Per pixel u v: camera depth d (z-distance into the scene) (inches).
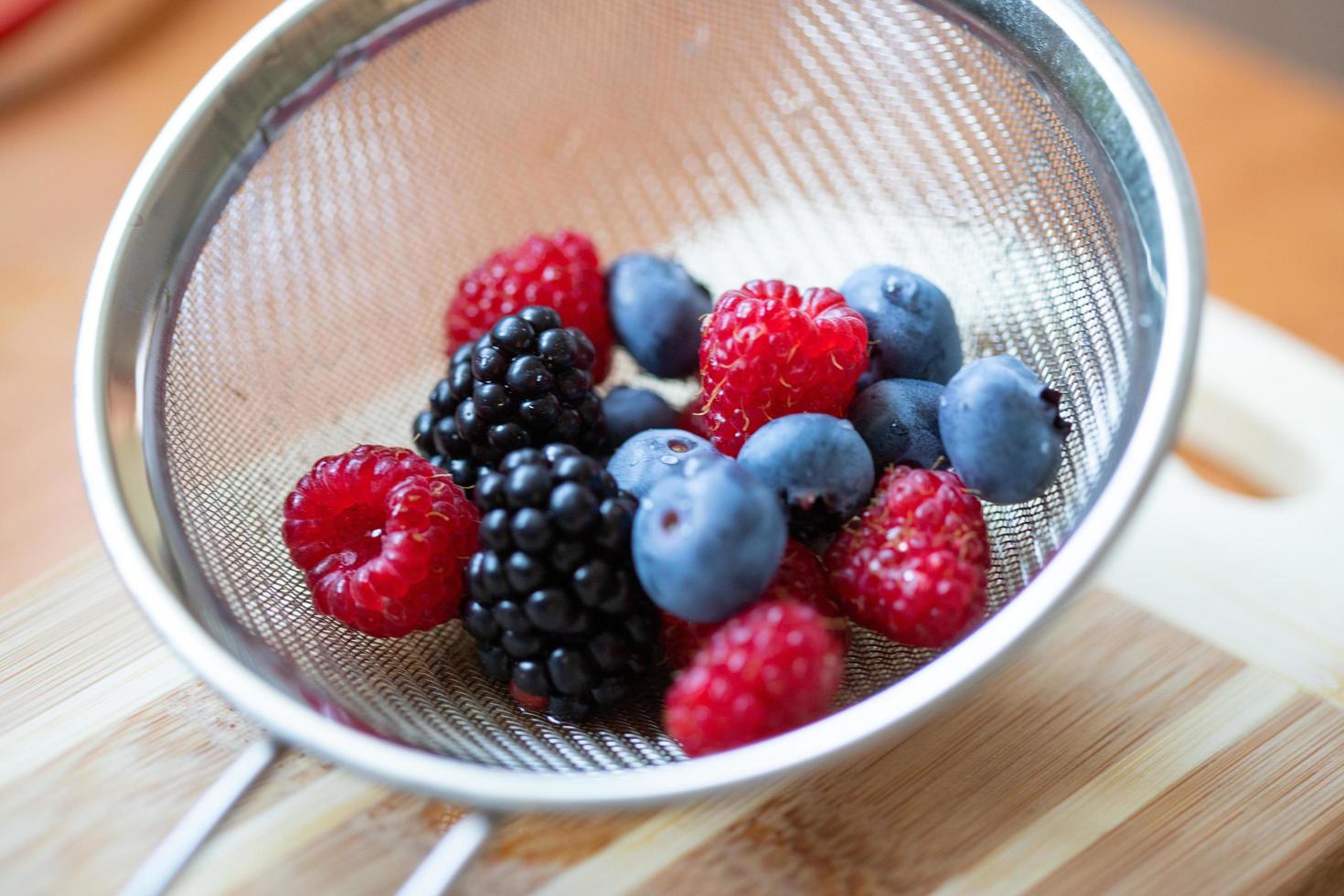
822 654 8.8
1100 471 9.0
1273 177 13.2
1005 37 10.1
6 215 13.2
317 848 9.2
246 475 10.3
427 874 8.2
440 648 10.0
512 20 11.5
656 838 9.2
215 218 10.3
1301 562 10.5
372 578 9.5
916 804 9.3
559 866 9.2
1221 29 17.9
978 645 8.4
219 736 9.6
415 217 11.9
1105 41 9.5
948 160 11.1
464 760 9.1
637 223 12.4
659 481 9.6
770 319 9.7
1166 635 9.9
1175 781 9.4
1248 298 12.6
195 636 8.6
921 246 11.4
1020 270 10.6
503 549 9.2
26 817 9.4
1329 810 9.3
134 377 9.6
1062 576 8.4
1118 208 9.4
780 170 12.1
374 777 8.3
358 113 11.2
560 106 12.3
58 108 13.9
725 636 8.8
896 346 10.3
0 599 10.3
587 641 9.4
